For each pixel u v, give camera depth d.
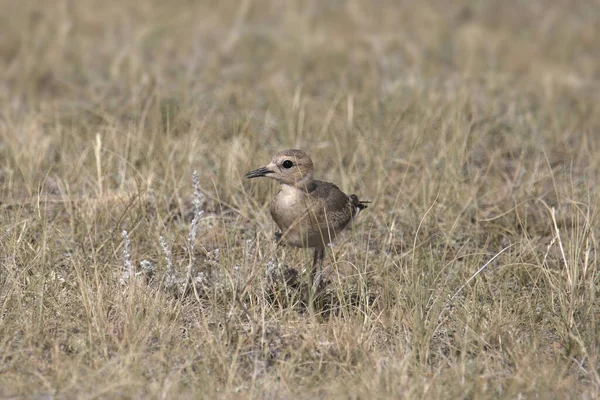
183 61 29.72
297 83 27.23
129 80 27.02
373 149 21.83
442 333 14.37
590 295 14.60
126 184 19.25
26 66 27.58
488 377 12.83
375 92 26.27
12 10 32.97
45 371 12.56
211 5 36.38
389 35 32.72
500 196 20.28
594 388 12.62
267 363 13.14
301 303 15.22
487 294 15.55
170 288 15.01
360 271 16.05
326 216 15.16
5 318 13.80
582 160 22.44
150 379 12.51
